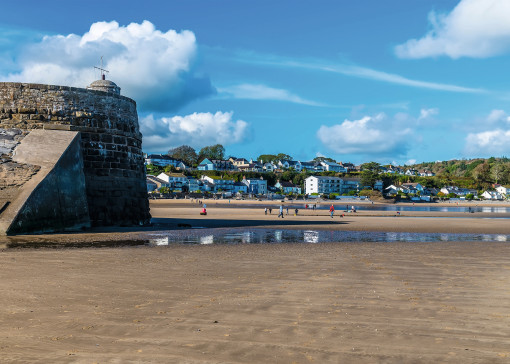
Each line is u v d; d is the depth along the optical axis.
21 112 26.47
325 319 6.57
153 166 180.50
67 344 5.33
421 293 8.59
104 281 9.70
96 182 28.06
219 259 13.84
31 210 21.16
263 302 7.70
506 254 15.80
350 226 35.03
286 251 16.52
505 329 6.12
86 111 28.36
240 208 83.62
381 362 4.79
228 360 4.82
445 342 5.52
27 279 9.82
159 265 12.34
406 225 37.03
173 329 5.98
